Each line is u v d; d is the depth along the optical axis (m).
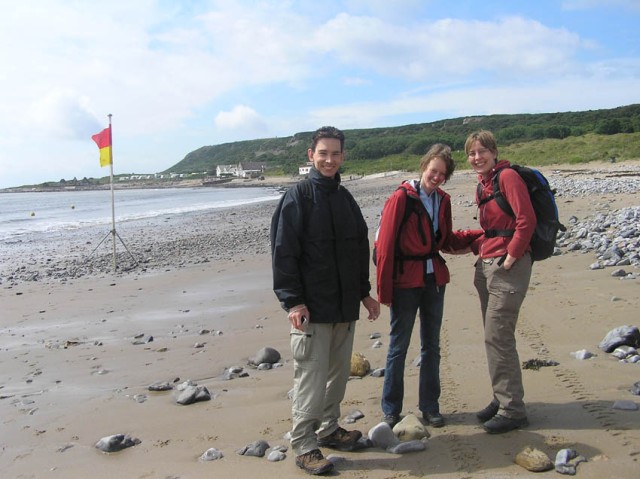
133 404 4.72
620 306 6.26
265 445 3.65
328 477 3.16
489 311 3.64
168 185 159.25
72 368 5.87
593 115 105.44
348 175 96.94
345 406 4.29
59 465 3.62
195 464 3.48
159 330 7.41
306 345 3.40
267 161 168.38
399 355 3.80
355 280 3.55
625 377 4.29
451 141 104.50
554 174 42.81
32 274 13.03
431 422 3.76
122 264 14.07
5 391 5.21
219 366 5.75
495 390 3.63
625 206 17.48
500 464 3.15
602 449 3.19
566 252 10.11
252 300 8.99
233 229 22.86
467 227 15.12
